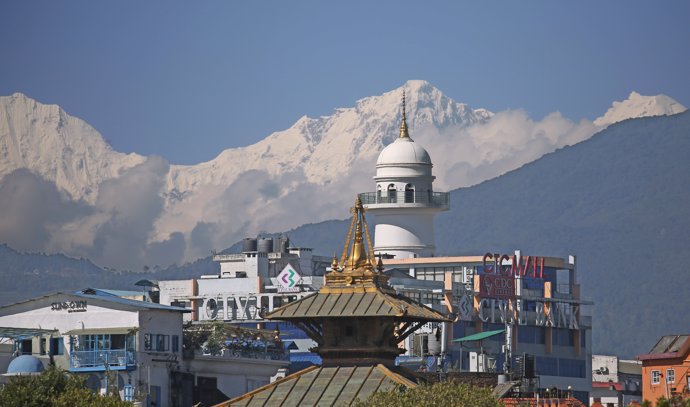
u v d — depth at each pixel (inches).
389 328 6333.7
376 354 6294.3
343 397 6161.4
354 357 6304.1
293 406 6186.0
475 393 6166.3
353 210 6535.4
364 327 6304.1
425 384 6264.8
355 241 6481.3
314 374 6304.1
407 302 6437.0
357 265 6432.1
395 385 6136.8
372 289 6363.2
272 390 6279.5
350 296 6348.4
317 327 6422.2
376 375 6230.3
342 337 6328.7
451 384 6235.2
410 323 6466.5
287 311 6309.1
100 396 7431.1
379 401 5944.9
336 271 6432.1
